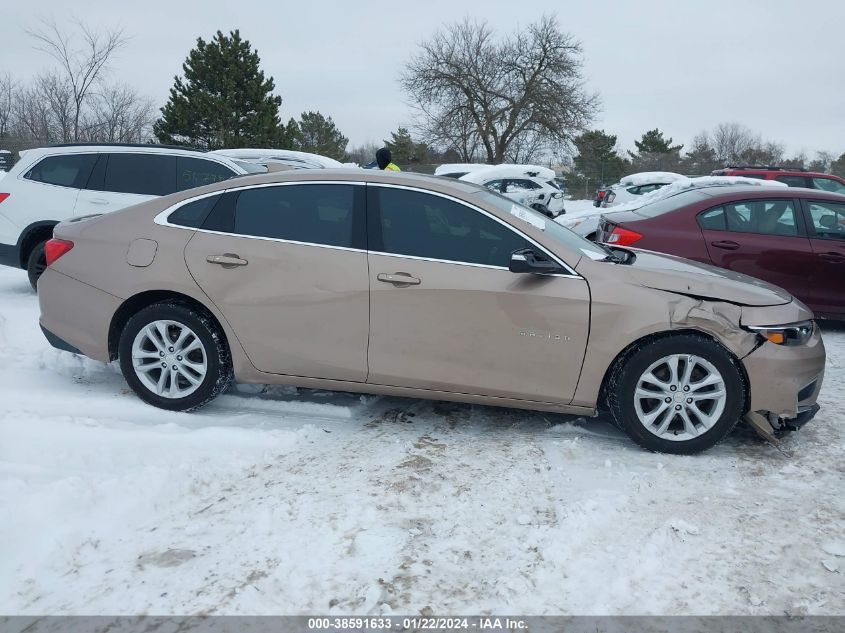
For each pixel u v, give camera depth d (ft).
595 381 13.62
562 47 135.74
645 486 12.32
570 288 13.50
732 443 14.44
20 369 17.04
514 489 12.13
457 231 14.01
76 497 11.02
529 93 135.23
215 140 104.83
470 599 9.20
